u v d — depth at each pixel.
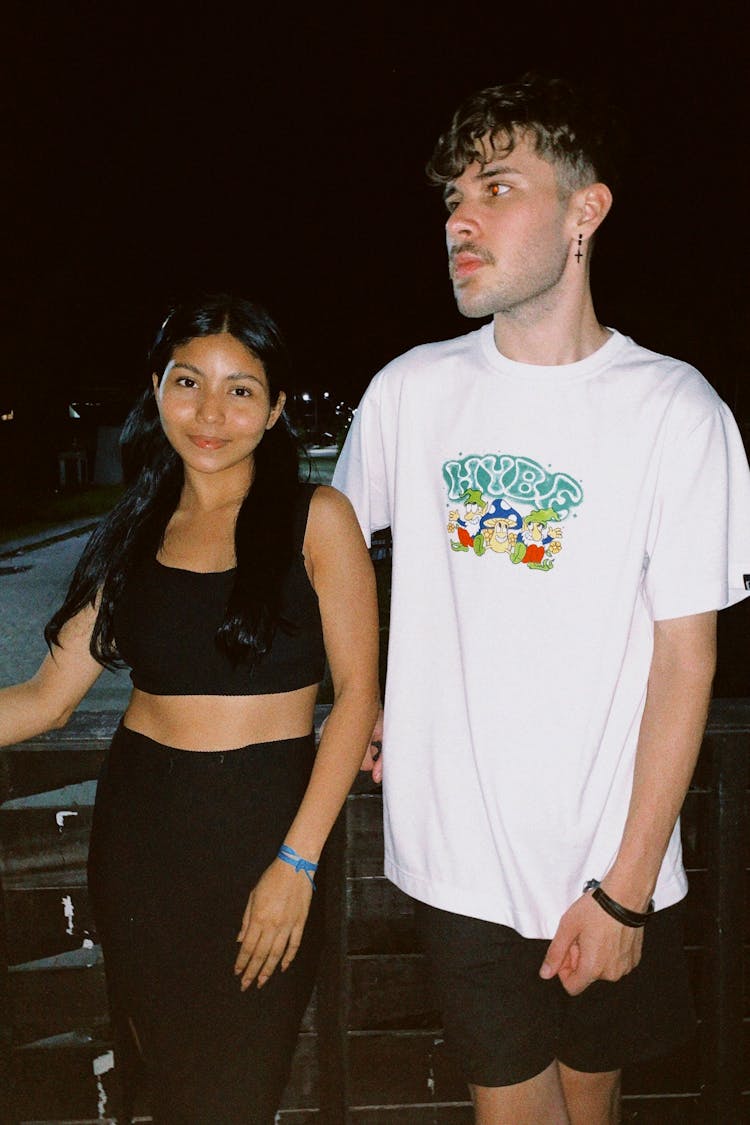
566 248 1.42
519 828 1.48
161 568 1.53
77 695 1.68
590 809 1.48
